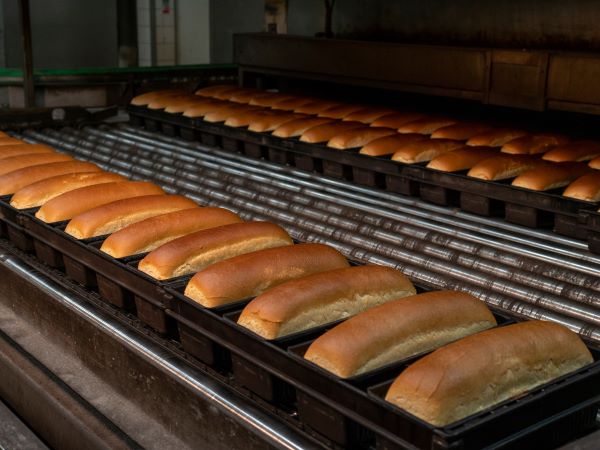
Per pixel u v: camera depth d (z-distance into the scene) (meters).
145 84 5.08
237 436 1.57
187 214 2.17
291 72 4.61
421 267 2.49
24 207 2.48
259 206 3.10
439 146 3.24
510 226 2.72
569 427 1.44
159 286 1.81
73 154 4.03
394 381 1.42
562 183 2.79
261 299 1.66
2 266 2.45
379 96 4.57
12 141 3.28
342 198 3.10
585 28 3.49
